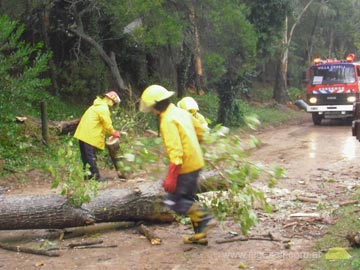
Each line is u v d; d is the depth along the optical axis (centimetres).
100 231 730
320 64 2386
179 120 596
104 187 932
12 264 610
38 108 1680
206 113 2402
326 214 773
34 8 1756
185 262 599
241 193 637
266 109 3019
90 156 996
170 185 595
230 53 1998
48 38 1933
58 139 1398
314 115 2423
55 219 685
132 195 718
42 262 614
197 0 1872
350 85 2334
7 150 1216
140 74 2200
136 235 707
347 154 1423
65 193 696
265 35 2264
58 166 1126
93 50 1952
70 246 665
